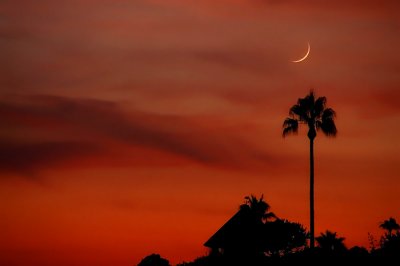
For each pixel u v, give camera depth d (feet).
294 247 270.26
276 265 245.65
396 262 213.05
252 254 268.41
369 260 221.66
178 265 281.74
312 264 232.94
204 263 271.49
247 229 273.75
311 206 284.41
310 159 293.64
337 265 224.94
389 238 232.12
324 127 294.66
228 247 273.95
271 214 277.03
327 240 260.42
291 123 298.97
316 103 296.92
